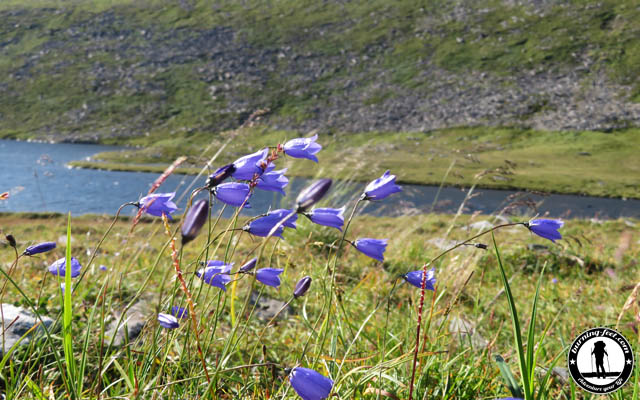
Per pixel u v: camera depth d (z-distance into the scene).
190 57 157.38
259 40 164.75
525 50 147.00
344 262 8.46
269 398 2.77
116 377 3.38
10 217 35.09
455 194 63.25
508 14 163.75
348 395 2.61
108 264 6.21
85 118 130.75
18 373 2.85
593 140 108.00
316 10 180.25
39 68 153.50
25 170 76.00
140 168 81.62
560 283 9.35
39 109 134.75
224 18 178.38
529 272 10.51
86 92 142.25
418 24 165.88
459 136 113.19
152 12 183.38
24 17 179.50
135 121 128.62
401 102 130.75
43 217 35.16
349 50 157.00
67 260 2.21
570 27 153.00
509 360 4.16
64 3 189.75
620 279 8.84
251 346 4.19
